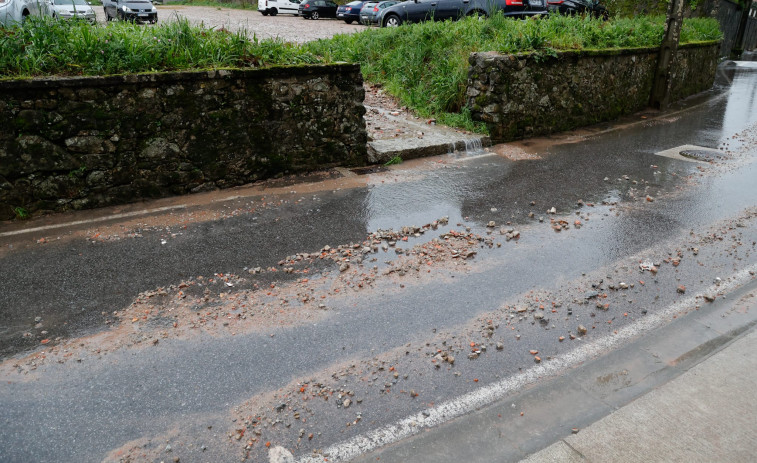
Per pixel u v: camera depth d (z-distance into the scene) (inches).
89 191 234.8
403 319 159.2
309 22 1015.6
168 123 244.4
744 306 168.9
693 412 120.6
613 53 431.2
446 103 401.1
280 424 118.3
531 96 377.7
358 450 111.5
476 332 153.3
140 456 108.8
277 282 179.2
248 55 269.3
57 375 132.4
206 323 155.4
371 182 283.0
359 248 205.8
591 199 264.4
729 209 252.5
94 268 184.7
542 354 144.3
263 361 139.3
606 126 433.7
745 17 979.9
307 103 281.7
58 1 684.7
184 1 1545.3
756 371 134.9
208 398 125.6
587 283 181.9
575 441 112.7
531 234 221.8
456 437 115.1
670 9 474.9
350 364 138.6
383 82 463.2
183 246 203.5
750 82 692.1
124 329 151.6
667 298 173.3
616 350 146.3
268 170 280.2
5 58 217.2
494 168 313.6
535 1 607.2
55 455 108.7
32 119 215.6
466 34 456.8
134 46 241.3
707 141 388.2
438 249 205.6
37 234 210.7
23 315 156.6
